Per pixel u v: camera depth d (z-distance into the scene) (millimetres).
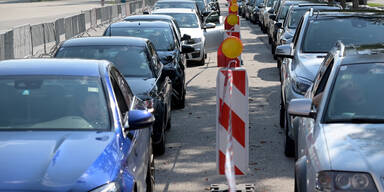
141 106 17156
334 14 27781
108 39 26406
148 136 17062
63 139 12836
